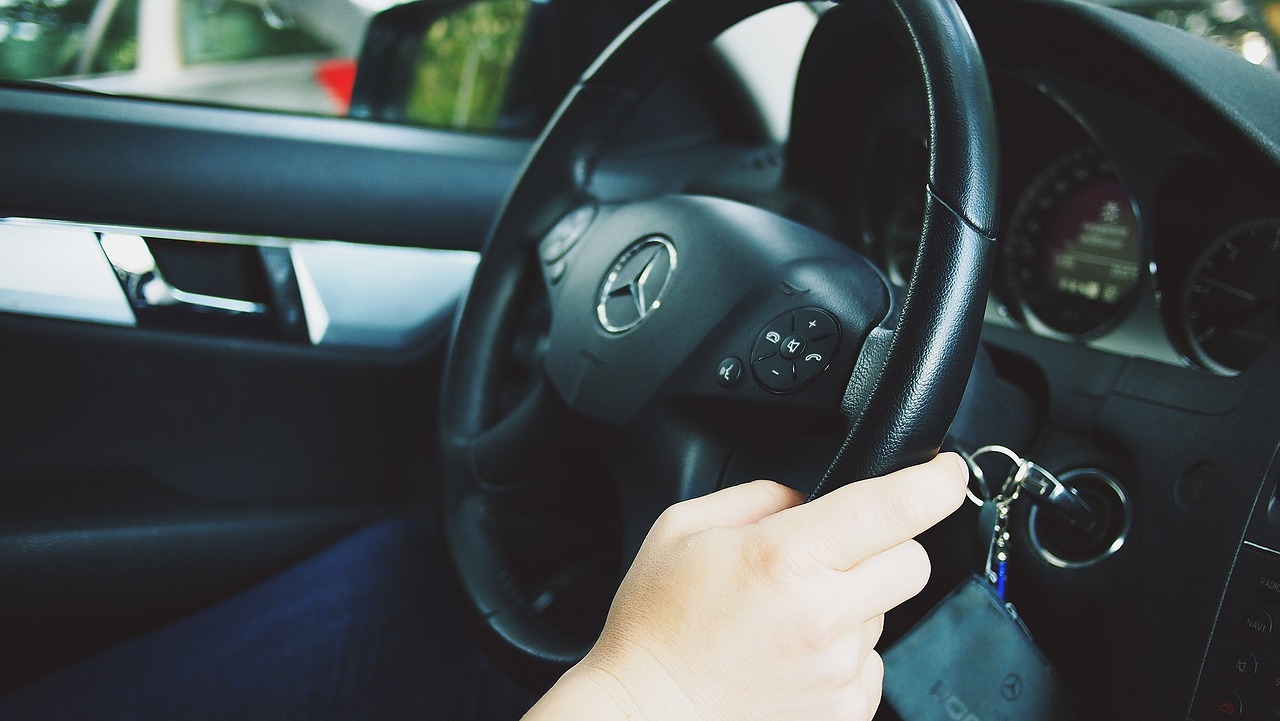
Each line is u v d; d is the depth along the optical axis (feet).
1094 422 2.51
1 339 3.44
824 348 2.10
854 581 1.34
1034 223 3.03
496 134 4.60
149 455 3.75
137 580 3.41
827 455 2.21
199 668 2.86
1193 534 2.21
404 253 4.14
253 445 3.93
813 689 1.33
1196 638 2.16
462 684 2.91
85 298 3.56
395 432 4.22
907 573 1.40
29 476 3.51
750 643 1.30
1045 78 2.76
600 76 2.83
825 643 1.31
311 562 3.43
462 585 2.64
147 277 3.67
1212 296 2.48
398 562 3.38
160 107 3.82
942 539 2.44
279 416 3.95
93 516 3.38
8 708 2.63
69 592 3.27
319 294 3.98
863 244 3.56
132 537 3.37
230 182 3.74
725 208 2.43
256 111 4.03
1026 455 2.62
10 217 3.43
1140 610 2.30
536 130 4.92
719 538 1.38
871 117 3.34
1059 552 2.45
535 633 2.46
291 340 3.92
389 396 4.17
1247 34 3.55
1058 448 2.59
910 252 3.41
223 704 2.73
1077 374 2.60
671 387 2.28
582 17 4.74
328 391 4.03
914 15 1.96
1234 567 2.12
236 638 3.01
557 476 2.75
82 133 3.53
